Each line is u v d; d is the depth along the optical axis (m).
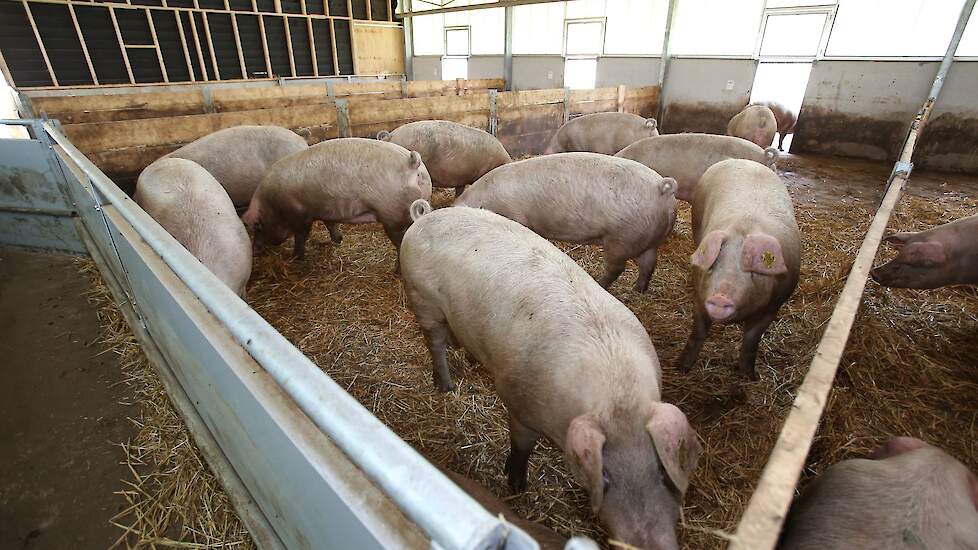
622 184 3.26
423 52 18.22
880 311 3.43
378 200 3.77
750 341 2.80
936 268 3.09
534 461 2.39
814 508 1.35
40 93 11.77
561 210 3.37
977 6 7.98
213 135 4.81
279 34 15.62
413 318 3.57
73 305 3.93
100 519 2.26
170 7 13.41
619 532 1.37
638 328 1.85
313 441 0.92
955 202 6.45
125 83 13.18
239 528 2.08
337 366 3.09
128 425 2.77
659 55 12.01
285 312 3.66
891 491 1.28
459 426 2.63
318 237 5.05
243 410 1.26
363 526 0.76
